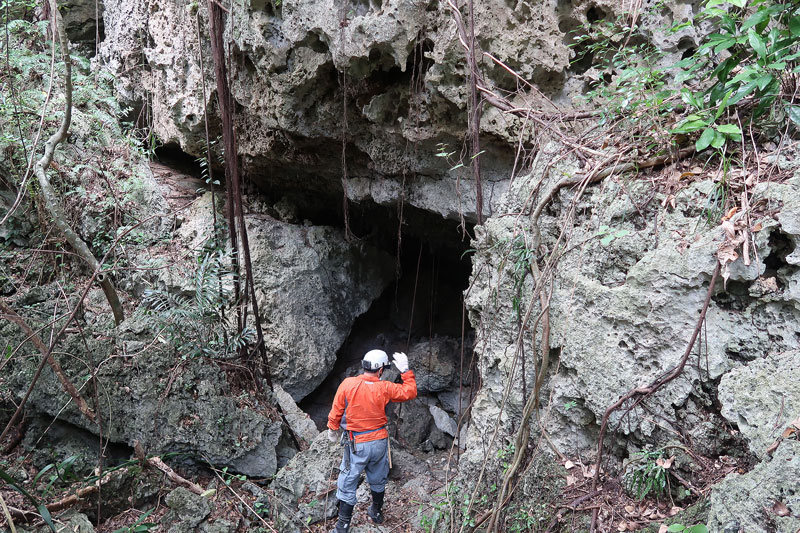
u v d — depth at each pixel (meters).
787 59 2.75
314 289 6.26
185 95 6.15
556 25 4.07
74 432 4.07
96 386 3.87
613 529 2.89
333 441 4.25
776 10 2.86
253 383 4.73
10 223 5.87
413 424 6.21
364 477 4.79
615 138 3.42
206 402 4.28
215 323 4.63
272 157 5.91
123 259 5.79
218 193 6.67
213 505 3.97
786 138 2.85
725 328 2.80
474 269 3.88
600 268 3.17
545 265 3.40
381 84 4.78
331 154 5.71
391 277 7.05
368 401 4.09
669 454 2.87
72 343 4.10
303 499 4.36
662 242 2.94
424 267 7.34
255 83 5.35
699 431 2.81
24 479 3.79
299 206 6.99
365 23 4.27
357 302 6.64
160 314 4.40
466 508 3.58
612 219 3.15
